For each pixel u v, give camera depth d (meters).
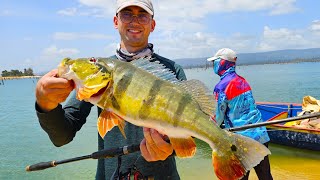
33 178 2.79
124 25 0.96
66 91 0.73
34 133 4.69
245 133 1.79
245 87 1.85
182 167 2.73
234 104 1.83
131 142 0.92
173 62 1.02
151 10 0.97
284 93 9.04
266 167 1.82
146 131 0.73
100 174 0.98
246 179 1.87
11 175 2.86
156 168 0.92
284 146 3.07
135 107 0.70
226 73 1.89
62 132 0.81
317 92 8.98
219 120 1.86
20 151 3.64
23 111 7.25
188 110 0.70
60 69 0.73
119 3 0.97
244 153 0.68
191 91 0.73
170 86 0.71
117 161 0.93
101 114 0.72
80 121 0.91
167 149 0.73
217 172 0.69
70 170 2.92
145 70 0.73
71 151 3.55
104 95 0.71
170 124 0.70
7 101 9.90
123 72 0.71
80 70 0.71
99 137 1.00
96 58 0.73
